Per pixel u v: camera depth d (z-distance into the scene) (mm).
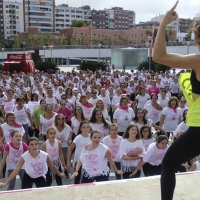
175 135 6688
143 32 111438
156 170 5391
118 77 20750
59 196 3139
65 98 9961
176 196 3068
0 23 129000
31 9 135625
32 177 4828
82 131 5840
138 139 5555
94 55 59531
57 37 96500
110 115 10711
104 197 3088
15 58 30953
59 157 5711
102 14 157250
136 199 3029
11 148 5230
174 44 47969
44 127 7758
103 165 4953
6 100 9648
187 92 1962
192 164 5512
